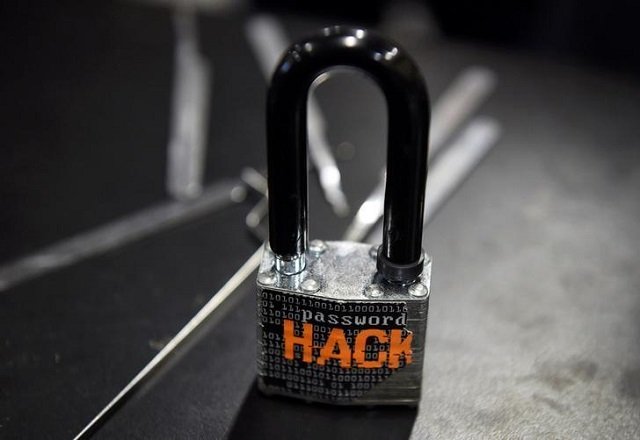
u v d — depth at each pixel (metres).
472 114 0.96
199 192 0.79
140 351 0.60
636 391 0.57
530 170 0.85
